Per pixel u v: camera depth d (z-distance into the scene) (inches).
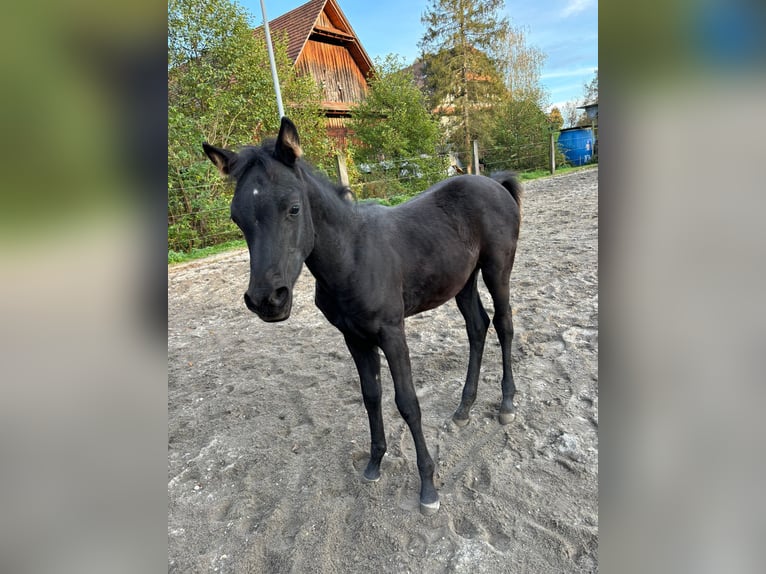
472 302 114.9
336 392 135.0
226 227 359.9
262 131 419.5
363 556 78.5
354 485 96.7
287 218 66.0
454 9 700.7
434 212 100.4
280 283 63.5
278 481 100.4
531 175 612.7
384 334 85.0
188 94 364.8
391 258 86.2
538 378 128.0
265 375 151.0
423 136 495.2
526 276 214.5
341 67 668.1
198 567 79.9
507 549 76.6
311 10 619.2
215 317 212.7
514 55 909.2
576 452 97.1
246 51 374.0
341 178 383.6
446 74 715.4
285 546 82.7
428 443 107.0
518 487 89.7
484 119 702.5
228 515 91.8
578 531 78.0
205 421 126.9
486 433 108.2
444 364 142.9
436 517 84.9
